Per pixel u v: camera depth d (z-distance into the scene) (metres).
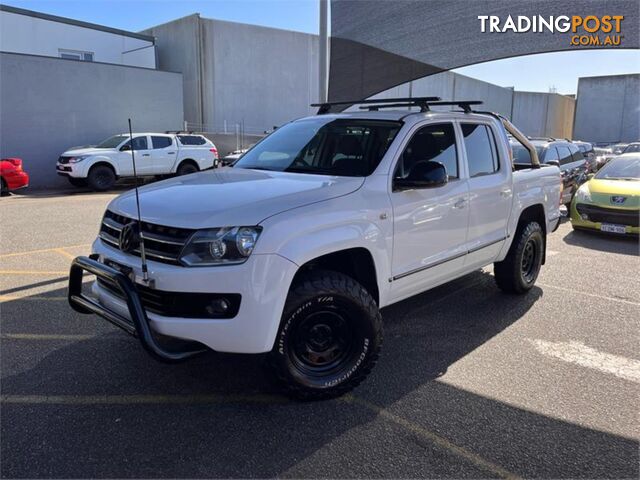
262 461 2.92
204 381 3.85
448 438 3.16
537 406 3.55
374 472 2.84
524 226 5.74
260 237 3.09
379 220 3.72
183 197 3.50
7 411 3.41
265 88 26.69
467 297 5.90
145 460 2.92
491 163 5.14
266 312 3.11
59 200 14.43
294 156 4.47
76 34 22.44
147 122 20.95
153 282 3.18
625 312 5.45
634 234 9.12
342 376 3.57
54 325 4.86
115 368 4.03
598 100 35.25
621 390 3.79
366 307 3.54
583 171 13.22
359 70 7.24
